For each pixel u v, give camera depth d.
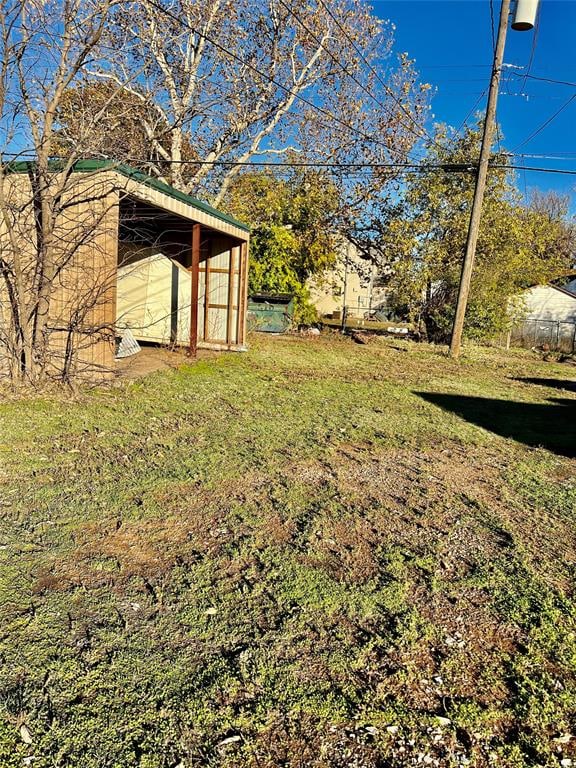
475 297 16.53
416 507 3.76
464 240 16.56
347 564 2.88
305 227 17.77
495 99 12.02
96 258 6.82
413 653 2.19
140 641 2.14
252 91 15.41
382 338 17.41
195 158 16.39
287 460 4.60
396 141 17.08
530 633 2.37
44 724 1.72
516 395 9.05
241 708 1.84
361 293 27.39
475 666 2.13
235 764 1.62
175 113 14.24
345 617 2.40
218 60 14.50
